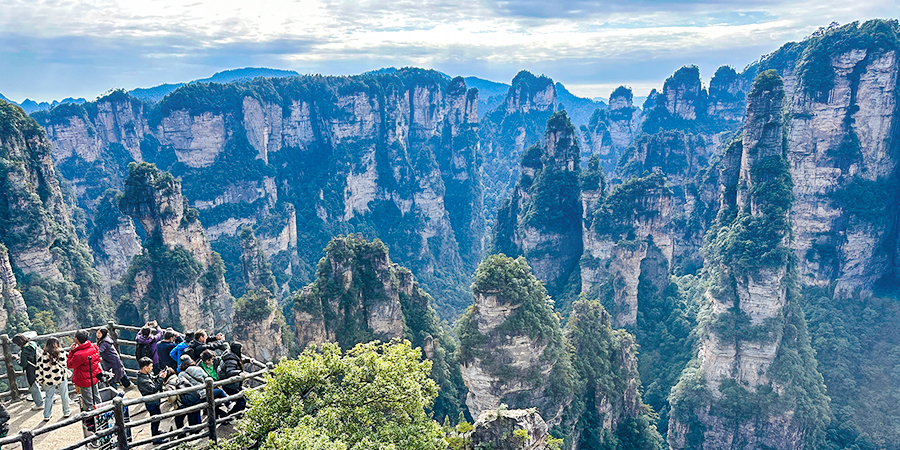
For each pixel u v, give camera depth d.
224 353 26.31
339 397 23.81
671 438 97.81
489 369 72.81
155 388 23.86
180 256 104.00
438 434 24.69
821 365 107.50
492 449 39.69
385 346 27.31
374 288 88.31
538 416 41.59
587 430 78.25
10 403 25.33
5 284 76.56
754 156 106.75
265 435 22.06
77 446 18.75
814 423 90.56
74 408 25.16
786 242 96.88
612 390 81.25
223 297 114.00
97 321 94.62
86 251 105.88
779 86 104.06
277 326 82.44
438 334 95.94
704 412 95.56
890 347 109.69
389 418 24.94
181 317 103.75
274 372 24.14
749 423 92.25
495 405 73.81
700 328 100.44
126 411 23.06
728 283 95.69
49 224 93.38
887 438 92.31
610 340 86.94
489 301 72.44
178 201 106.12
